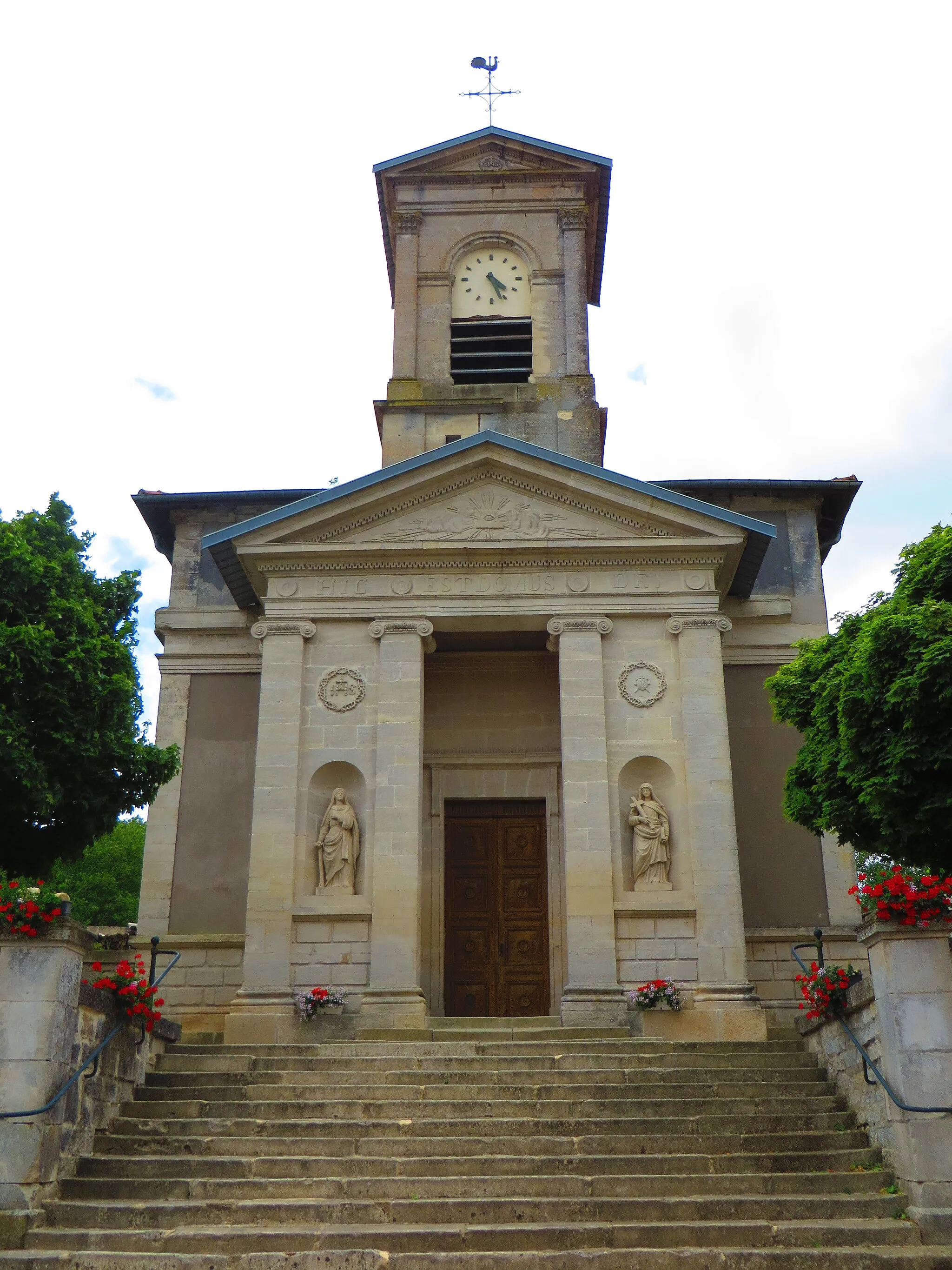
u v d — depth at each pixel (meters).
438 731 21.95
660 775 19.34
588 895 18.34
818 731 16.33
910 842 14.53
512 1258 10.05
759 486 23.23
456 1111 13.33
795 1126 12.83
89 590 17.52
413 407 25.36
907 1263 9.96
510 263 27.06
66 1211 10.99
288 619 20.02
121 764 16.72
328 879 18.73
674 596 19.98
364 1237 10.38
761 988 20.02
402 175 27.34
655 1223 10.71
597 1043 15.62
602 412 26.30
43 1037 11.42
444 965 20.98
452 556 20.19
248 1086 13.91
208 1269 9.98
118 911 45.94
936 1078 11.11
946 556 15.00
